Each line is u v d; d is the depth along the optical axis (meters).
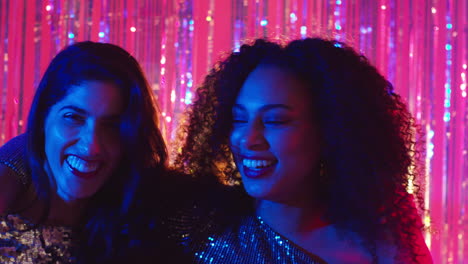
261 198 1.53
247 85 1.50
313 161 1.53
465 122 3.56
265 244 1.57
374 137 1.55
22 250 1.60
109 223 1.64
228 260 1.57
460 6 3.58
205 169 1.71
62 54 1.59
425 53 3.57
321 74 1.51
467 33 3.58
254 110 1.47
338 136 1.51
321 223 1.58
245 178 1.51
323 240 1.56
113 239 1.63
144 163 1.66
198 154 1.72
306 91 1.50
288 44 1.57
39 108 1.59
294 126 1.46
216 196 1.66
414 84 3.55
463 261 3.53
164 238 1.64
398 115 1.64
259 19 3.54
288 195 1.55
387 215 1.56
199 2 3.59
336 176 1.56
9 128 3.58
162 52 3.60
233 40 3.55
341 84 1.52
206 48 3.57
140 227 1.64
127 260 1.63
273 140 1.45
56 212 1.65
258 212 1.61
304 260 1.54
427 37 3.57
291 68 1.50
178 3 3.61
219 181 1.71
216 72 1.70
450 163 3.56
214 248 1.60
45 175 1.61
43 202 1.61
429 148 3.55
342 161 1.54
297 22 3.52
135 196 1.65
